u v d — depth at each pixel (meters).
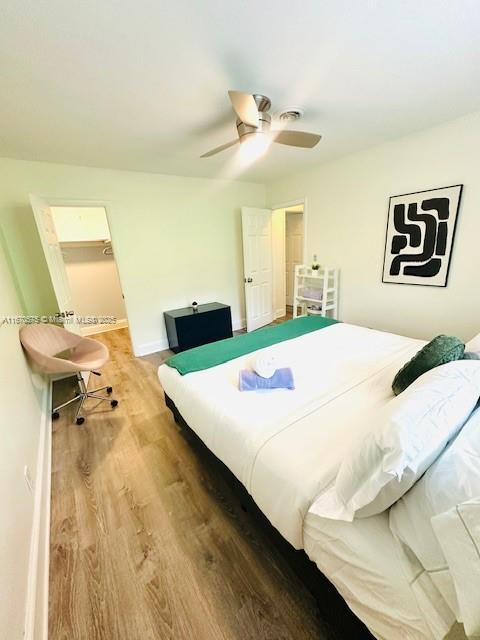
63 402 2.70
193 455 1.93
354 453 0.83
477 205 2.39
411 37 1.36
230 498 1.59
